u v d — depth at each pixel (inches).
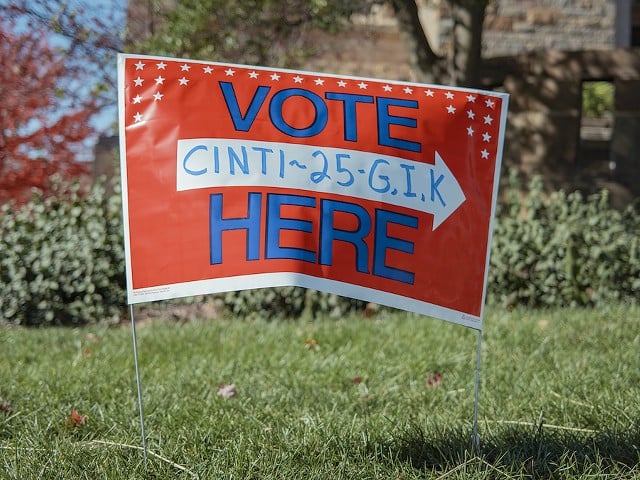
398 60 502.6
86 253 351.9
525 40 515.2
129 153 128.3
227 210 129.4
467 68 389.1
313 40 485.1
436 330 257.6
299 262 130.5
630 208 356.8
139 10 420.8
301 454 139.1
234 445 142.6
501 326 260.8
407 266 132.7
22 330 314.0
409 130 134.3
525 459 133.6
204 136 129.6
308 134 132.3
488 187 135.8
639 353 216.8
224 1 372.8
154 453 139.8
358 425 156.6
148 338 267.7
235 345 252.4
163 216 128.2
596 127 508.1
